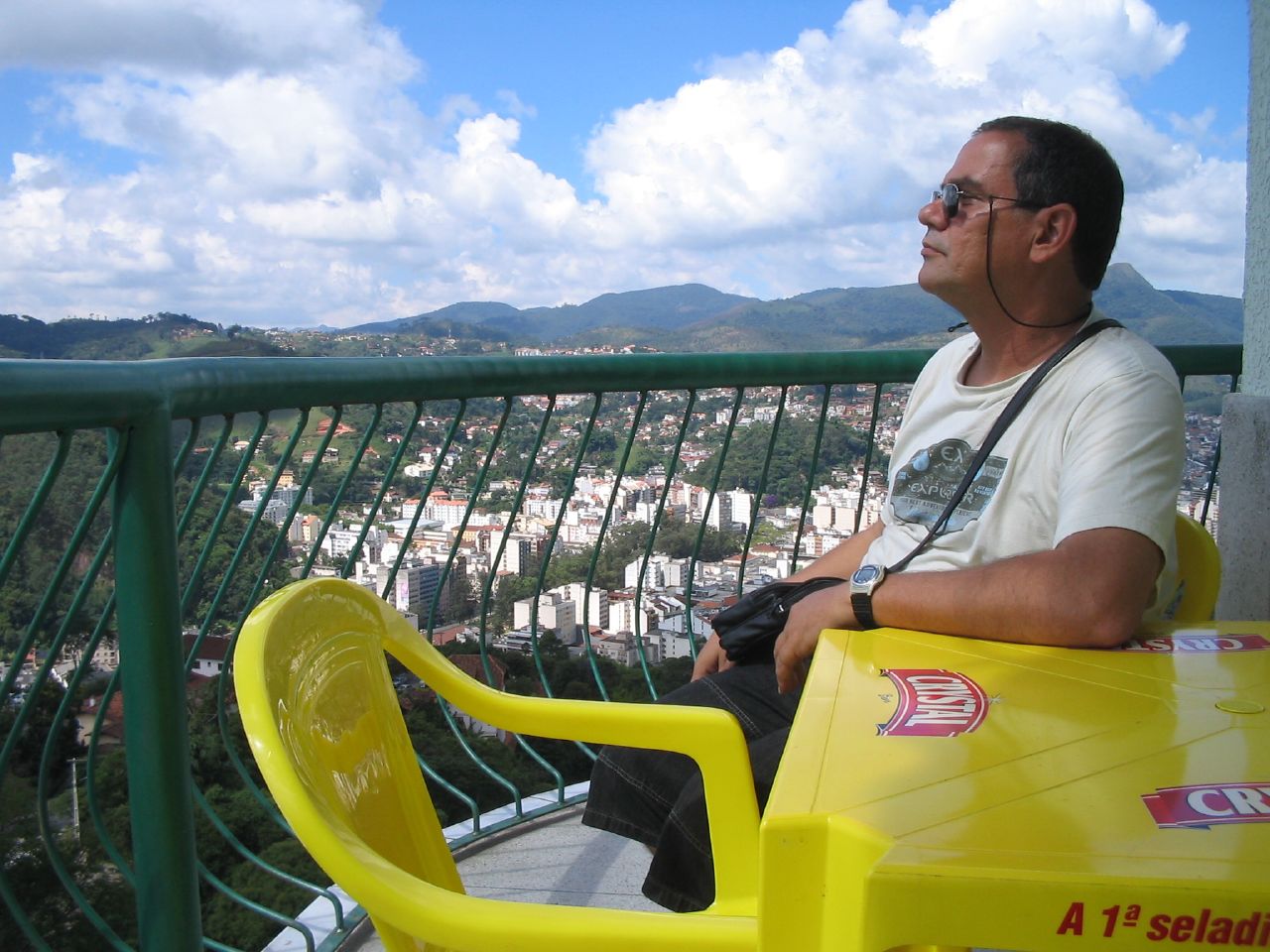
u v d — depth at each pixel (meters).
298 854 2.36
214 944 2.11
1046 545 1.73
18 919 1.73
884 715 1.15
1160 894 0.78
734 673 1.91
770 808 0.92
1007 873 0.80
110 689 1.77
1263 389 2.69
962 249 1.81
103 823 1.79
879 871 0.82
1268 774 0.99
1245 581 2.69
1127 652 1.39
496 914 1.02
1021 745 1.06
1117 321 1.79
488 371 2.48
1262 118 2.64
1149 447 1.60
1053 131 1.77
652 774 1.73
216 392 1.80
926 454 1.90
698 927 1.01
